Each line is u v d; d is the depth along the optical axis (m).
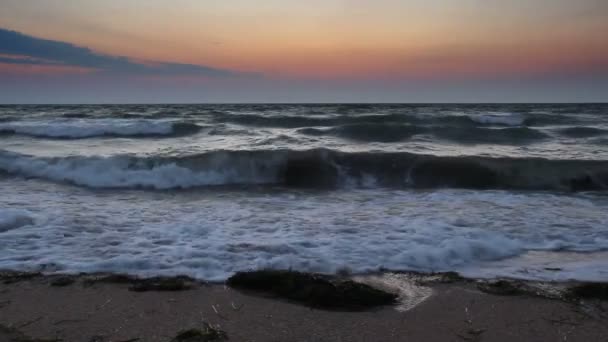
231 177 9.38
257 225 5.57
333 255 4.38
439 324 3.08
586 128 16.12
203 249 4.55
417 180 9.23
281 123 18.97
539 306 3.35
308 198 7.63
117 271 3.97
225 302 3.39
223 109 35.31
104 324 3.02
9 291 3.54
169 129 16.20
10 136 15.14
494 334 2.95
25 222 5.45
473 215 6.16
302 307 3.32
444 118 19.36
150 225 5.51
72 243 4.71
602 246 4.79
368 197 7.71
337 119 19.00
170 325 3.02
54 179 9.07
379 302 3.39
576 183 8.71
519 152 11.72
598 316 3.19
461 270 4.10
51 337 2.82
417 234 5.10
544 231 5.32
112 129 15.74
